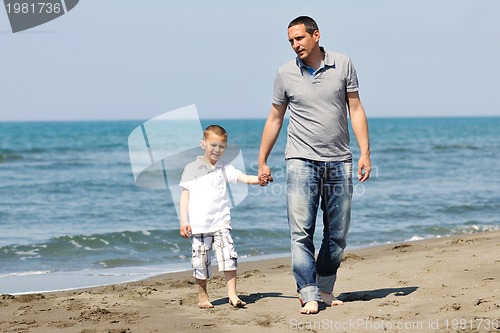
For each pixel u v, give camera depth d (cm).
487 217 1620
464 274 714
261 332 534
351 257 938
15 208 1783
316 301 588
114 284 850
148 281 840
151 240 1257
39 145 5297
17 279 915
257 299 663
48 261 1084
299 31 573
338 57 585
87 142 5797
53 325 577
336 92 580
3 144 5488
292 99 589
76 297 709
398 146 5178
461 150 4659
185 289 742
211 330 544
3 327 573
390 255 973
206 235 631
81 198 1988
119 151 4497
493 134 7925
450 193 2095
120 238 1265
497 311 546
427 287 661
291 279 781
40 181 2520
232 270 630
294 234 596
